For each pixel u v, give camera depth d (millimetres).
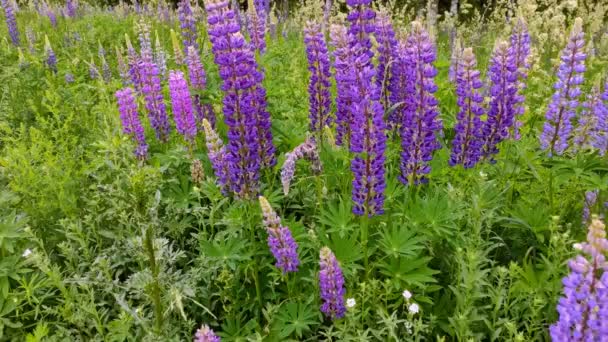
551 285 3320
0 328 3250
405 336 3363
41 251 3871
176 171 4855
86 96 6836
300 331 3357
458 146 4527
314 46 4953
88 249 3875
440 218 3758
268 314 3408
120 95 4879
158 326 3066
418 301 3578
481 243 3621
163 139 5652
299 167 4660
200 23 10195
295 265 3404
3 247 3604
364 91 3422
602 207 3768
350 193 4473
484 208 3867
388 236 3611
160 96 5543
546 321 3369
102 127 5387
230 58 3949
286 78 6789
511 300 3586
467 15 17266
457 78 4430
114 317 3590
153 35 11641
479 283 3217
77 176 4520
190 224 4137
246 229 3932
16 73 7344
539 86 6359
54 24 13562
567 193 4164
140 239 2941
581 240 3742
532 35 8727
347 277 3504
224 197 4266
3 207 3988
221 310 3729
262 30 7027
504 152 4953
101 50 9141
